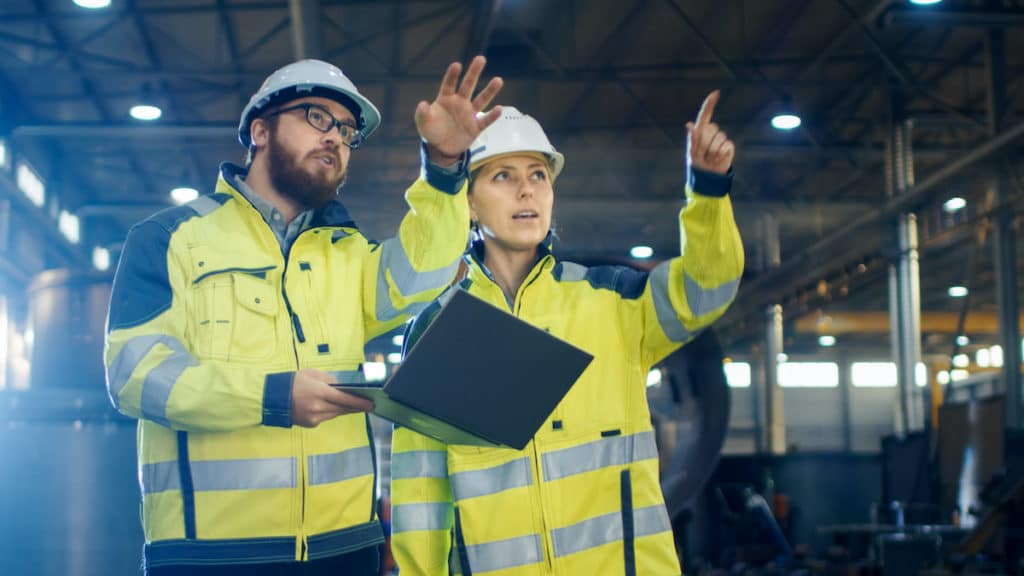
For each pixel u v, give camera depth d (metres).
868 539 12.37
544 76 16.92
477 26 13.99
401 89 17.59
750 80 16.38
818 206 22.05
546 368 2.16
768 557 15.39
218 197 2.60
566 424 2.74
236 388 2.21
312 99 2.60
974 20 13.19
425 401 2.13
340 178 2.64
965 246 21.45
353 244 2.67
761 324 28.28
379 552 2.50
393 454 2.92
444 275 2.61
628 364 2.84
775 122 16.27
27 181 20.08
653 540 2.69
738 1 15.53
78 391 5.74
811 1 15.63
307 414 2.20
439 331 2.06
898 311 18.34
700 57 17.44
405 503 2.85
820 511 20.86
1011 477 12.52
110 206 23.27
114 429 5.66
